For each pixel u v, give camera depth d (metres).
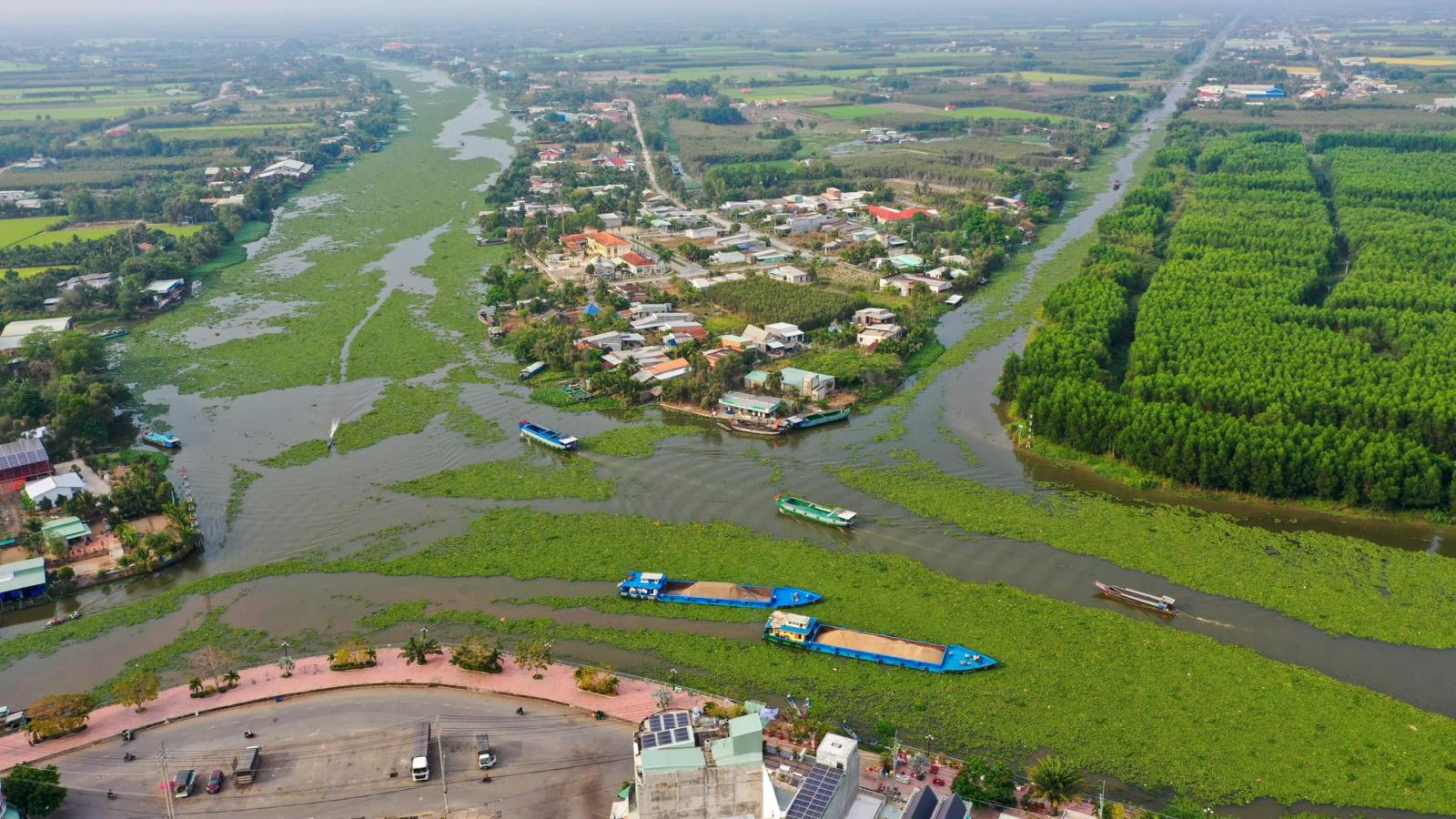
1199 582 163.12
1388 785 118.62
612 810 114.25
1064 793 112.88
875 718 132.38
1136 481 196.00
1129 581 164.75
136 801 118.94
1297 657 144.00
